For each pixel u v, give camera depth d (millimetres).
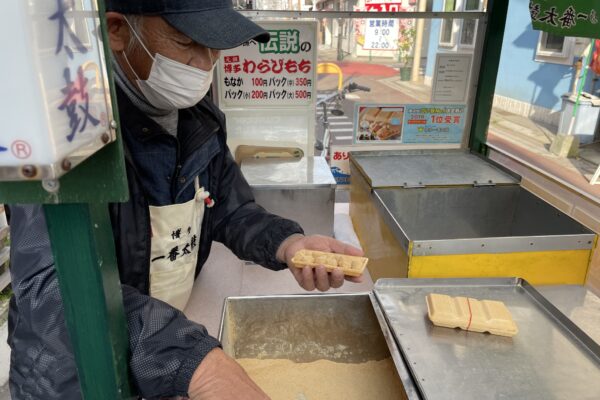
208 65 860
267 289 1258
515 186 1516
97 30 374
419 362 798
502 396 729
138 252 850
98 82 375
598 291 1372
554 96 4324
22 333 654
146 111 940
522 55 4793
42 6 285
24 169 297
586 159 3447
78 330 474
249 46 1533
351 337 1053
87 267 444
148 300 604
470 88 1812
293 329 1048
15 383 688
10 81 277
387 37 2811
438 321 886
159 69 834
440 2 2766
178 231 974
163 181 926
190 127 983
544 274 1166
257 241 1073
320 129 2721
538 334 886
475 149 1871
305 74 1575
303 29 1525
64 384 641
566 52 4074
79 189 414
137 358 543
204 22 774
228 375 554
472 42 1815
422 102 1849
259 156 1670
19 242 573
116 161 413
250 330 1041
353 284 1321
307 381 979
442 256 1096
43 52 286
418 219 1513
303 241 1034
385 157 1760
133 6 775
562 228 1283
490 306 918
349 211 1786
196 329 589
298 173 1500
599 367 804
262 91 1591
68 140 320
